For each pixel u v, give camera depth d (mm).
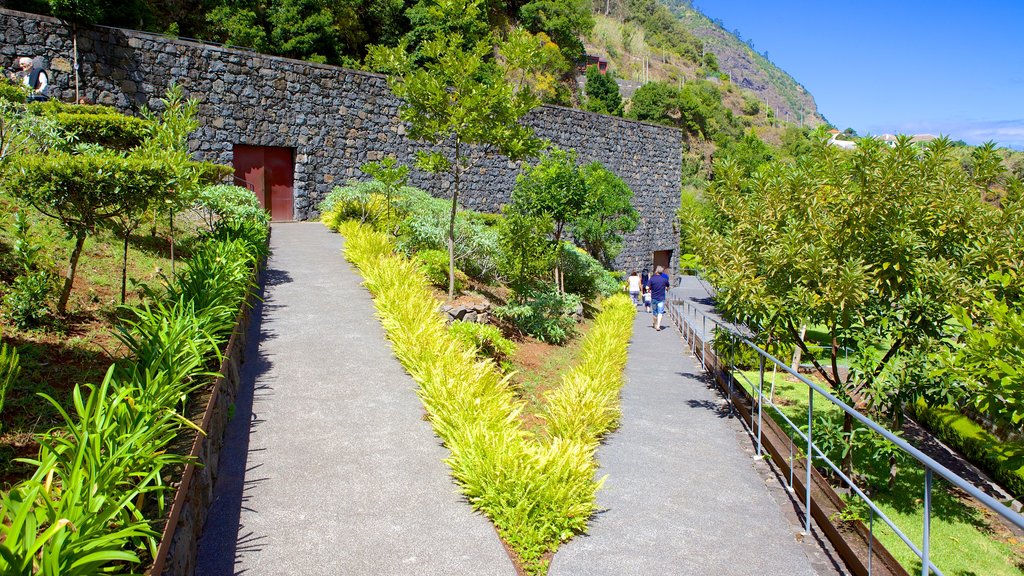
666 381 9031
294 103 16875
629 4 116938
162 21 26578
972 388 5016
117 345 5109
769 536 4117
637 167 28312
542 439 5801
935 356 5422
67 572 1906
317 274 10188
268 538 3541
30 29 12867
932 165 6082
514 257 11359
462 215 14258
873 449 6316
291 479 4230
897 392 5891
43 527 2480
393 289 8438
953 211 5969
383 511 3926
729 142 72562
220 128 15633
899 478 7457
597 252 25438
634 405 7508
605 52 91438
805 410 9578
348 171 18047
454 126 9648
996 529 6316
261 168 16547
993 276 4988
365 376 6211
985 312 5652
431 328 7188
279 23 27984
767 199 6766
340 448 4727
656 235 29859
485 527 3842
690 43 117625
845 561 3762
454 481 4359
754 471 5355
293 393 5691
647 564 3691
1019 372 4234
